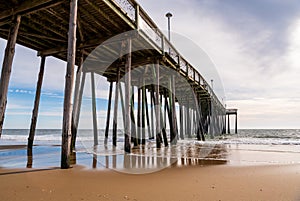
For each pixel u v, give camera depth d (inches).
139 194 107.0
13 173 148.6
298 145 455.5
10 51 206.7
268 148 382.9
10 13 216.8
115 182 129.3
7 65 202.8
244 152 319.0
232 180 137.9
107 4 216.4
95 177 141.1
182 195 106.1
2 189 111.2
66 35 293.0
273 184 127.8
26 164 192.4
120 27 268.7
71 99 178.9
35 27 269.4
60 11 234.2
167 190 114.3
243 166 192.5
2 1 213.3
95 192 109.0
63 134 172.6
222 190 115.0
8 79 201.8
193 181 134.3
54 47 325.1
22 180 129.3
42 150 322.7
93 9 226.2
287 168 183.9
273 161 229.0
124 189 115.0
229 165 198.1
